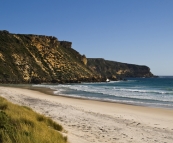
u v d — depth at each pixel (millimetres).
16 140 5211
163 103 27750
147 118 17125
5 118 6934
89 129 11820
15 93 33250
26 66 84438
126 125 13766
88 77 107750
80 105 23875
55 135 7441
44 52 98938
